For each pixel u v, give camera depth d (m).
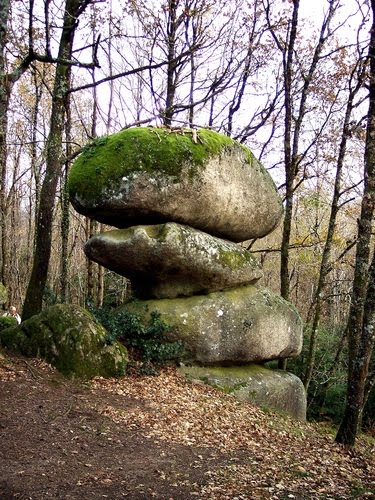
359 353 8.45
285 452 7.66
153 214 10.20
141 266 10.44
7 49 12.83
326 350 18.06
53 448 6.24
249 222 11.92
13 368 8.50
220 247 11.01
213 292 11.12
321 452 8.00
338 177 14.58
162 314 10.58
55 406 7.57
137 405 8.37
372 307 8.21
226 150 11.02
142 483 5.67
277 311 11.84
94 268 22.69
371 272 8.14
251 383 10.84
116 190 9.77
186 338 10.45
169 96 16.81
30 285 11.62
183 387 9.73
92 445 6.56
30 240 28.20
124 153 9.93
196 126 11.47
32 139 22.17
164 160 9.96
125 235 10.15
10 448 6.02
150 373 9.88
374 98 8.32
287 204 14.68
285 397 11.52
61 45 11.97
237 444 7.61
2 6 7.28
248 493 5.77
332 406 16.42
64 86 12.09
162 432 7.46
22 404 7.36
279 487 6.09
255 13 17.19
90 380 9.01
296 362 17.14
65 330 9.23
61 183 18.16
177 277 10.83
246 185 11.52
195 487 5.76
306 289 32.28
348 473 7.07
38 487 5.17
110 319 10.43
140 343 10.32
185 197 10.25
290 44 14.67
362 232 8.78
